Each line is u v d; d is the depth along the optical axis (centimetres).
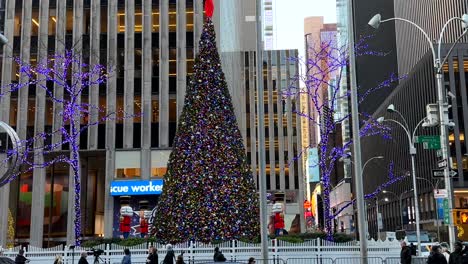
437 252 1652
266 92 10331
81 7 5522
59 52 5375
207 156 2681
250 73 10506
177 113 5294
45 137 5206
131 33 5456
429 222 7662
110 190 5116
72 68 5138
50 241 5547
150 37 5456
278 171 9938
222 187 2644
